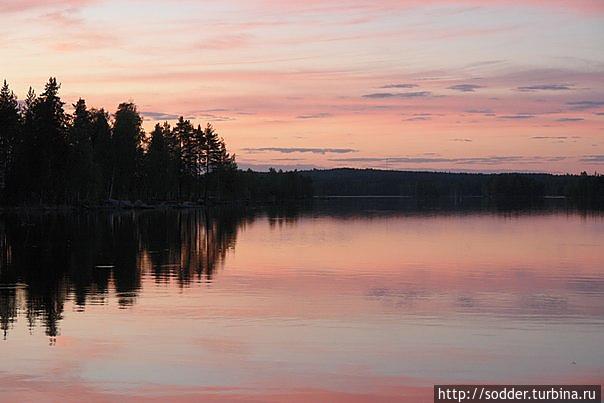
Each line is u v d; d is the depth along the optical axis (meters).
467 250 41.41
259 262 34.56
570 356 16.11
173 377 14.20
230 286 26.27
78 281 27.22
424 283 27.39
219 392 13.33
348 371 14.76
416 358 15.82
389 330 18.61
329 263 34.25
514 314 20.92
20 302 22.39
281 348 16.59
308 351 16.33
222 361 15.41
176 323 19.31
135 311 21.02
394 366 15.17
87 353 15.95
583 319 20.19
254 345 16.88
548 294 24.73
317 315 20.61
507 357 15.98
